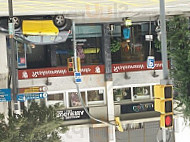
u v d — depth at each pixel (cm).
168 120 1389
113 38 2931
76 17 2423
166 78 1440
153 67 2816
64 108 2872
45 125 1797
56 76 2859
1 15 2155
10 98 2072
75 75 2578
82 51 2897
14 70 1736
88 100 2939
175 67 2608
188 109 2538
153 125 3080
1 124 1738
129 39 2983
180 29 2583
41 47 2847
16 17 2203
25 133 1748
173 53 2533
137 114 3033
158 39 2733
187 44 2550
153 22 2966
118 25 2923
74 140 2895
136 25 2986
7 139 1655
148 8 2303
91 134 2931
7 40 2494
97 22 2797
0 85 2448
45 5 1888
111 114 2944
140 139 3059
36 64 2845
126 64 2983
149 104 3039
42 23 2259
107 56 2909
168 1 2070
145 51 3034
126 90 3016
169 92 1389
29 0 1703
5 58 2459
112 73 2966
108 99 2934
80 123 2906
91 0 1855
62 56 2880
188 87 2409
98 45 2930
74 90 2895
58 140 1902
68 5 1950
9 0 1489
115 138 2989
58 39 2420
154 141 3083
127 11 2381
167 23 2711
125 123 2964
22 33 2216
